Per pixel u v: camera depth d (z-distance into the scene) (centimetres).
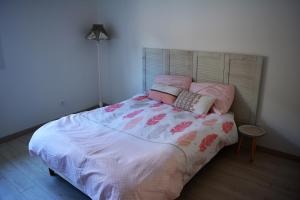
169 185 183
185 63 335
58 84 381
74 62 398
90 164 185
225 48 299
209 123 260
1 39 303
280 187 231
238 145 291
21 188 232
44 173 255
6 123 328
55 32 361
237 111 304
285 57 260
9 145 315
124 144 210
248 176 248
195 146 221
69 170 199
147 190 166
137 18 373
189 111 294
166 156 192
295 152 276
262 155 289
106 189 166
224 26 293
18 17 315
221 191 226
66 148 207
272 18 259
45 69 359
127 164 179
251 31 275
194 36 321
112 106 315
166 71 359
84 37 404
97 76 444
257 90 282
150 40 368
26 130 351
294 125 271
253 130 275
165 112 289
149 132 236
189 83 329
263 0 260
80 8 388
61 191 227
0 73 310
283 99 271
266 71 275
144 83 390
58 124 252
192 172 216
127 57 404
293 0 243
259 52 275
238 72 291
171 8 333
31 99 350
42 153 222
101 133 234
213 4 295
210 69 313
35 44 340
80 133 233
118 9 391
